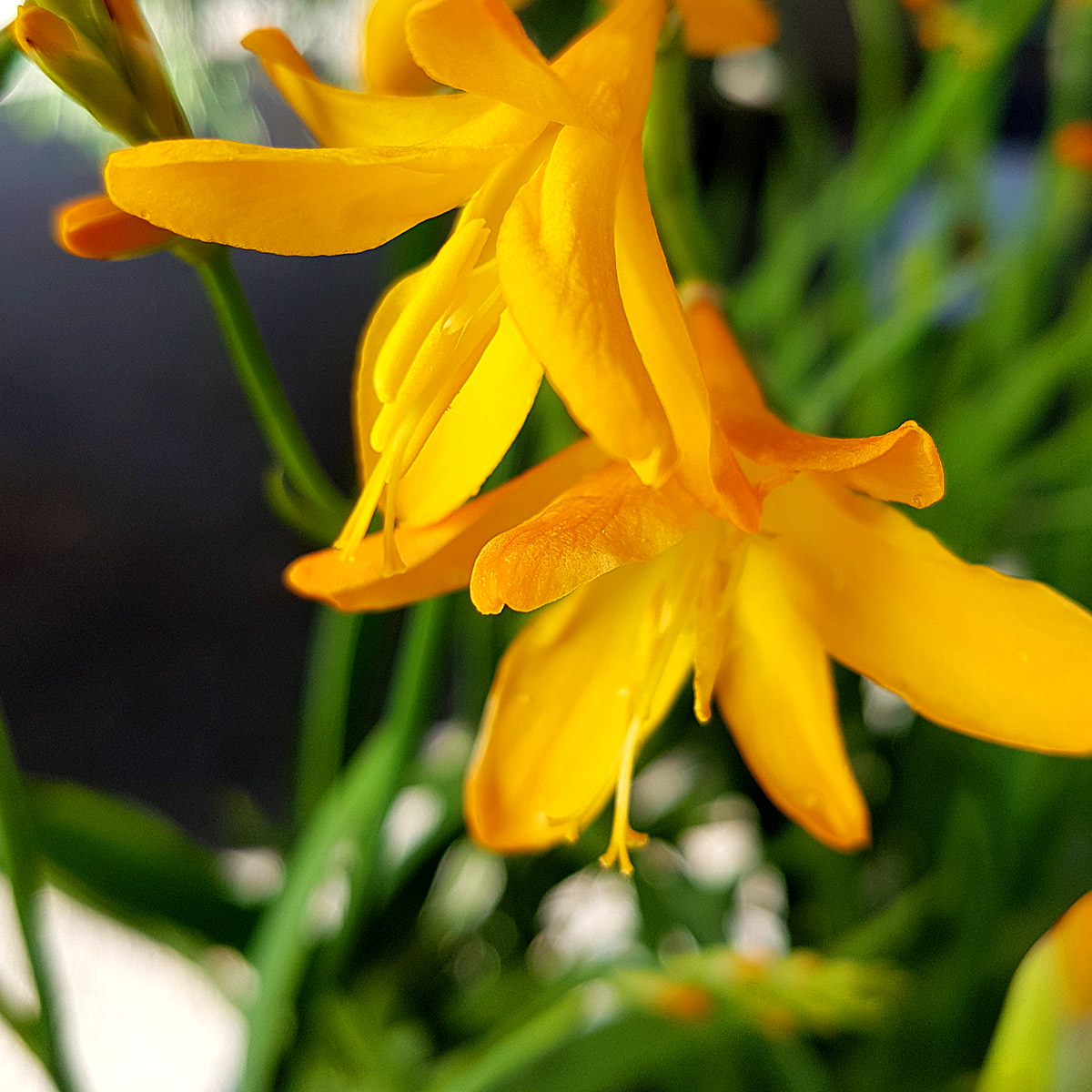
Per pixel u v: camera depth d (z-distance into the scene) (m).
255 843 0.29
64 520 0.43
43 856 0.20
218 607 0.44
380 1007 0.23
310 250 0.12
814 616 0.14
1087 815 0.23
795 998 0.18
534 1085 0.19
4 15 0.16
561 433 0.19
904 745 0.24
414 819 0.23
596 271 0.12
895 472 0.13
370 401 0.13
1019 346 0.23
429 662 0.16
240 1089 0.17
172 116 0.13
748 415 0.14
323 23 0.23
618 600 0.15
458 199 0.13
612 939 0.25
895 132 0.23
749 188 0.29
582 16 0.19
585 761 0.15
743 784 0.22
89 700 0.42
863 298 0.23
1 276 0.41
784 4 0.26
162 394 0.43
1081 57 0.23
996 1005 0.22
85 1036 0.33
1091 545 0.24
